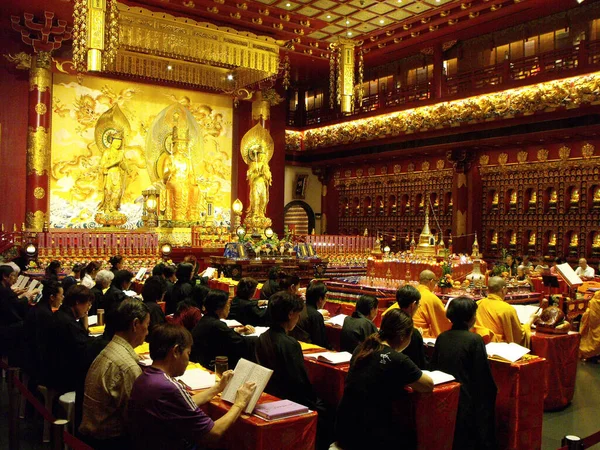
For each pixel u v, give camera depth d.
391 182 24.59
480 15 18.02
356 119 23.53
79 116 19.70
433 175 22.62
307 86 26.84
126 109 20.61
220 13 18.14
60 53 19.16
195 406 3.10
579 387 7.85
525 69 18.44
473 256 11.23
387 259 11.42
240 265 14.40
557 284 10.58
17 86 18.42
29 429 5.87
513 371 5.02
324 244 19.00
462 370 4.63
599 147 17.56
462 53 20.56
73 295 5.16
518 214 19.95
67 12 17.75
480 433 4.56
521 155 19.64
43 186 18.56
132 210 20.70
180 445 3.10
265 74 20.34
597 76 15.92
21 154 18.48
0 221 18.12
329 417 4.70
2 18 18.03
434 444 4.21
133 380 3.50
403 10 17.97
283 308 4.56
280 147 23.88
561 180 18.78
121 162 20.19
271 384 4.48
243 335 5.63
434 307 6.73
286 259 15.14
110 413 3.49
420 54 22.25
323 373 4.96
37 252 14.74
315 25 19.39
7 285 7.59
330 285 10.79
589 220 18.03
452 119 19.67
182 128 21.03
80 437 3.70
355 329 5.49
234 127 23.06
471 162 20.92
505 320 6.14
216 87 21.66
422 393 4.12
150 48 16.56
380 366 3.96
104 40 11.73
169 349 3.16
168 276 8.91
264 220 21.59
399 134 21.77
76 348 5.04
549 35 18.17
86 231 18.28
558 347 6.65
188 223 20.12
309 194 27.59
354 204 26.33
